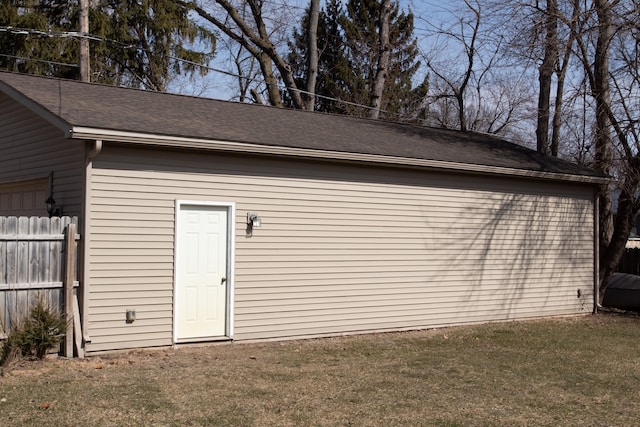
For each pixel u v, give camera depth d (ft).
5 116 39.60
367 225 40.42
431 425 21.90
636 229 116.06
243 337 35.94
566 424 22.49
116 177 31.83
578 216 51.83
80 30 61.72
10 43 72.69
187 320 34.24
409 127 54.60
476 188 45.70
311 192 38.22
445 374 29.60
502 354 35.04
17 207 39.17
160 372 28.17
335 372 29.35
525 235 48.44
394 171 41.65
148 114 35.83
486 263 46.24
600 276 55.21
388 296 41.34
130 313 32.17
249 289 36.09
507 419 22.80
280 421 21.79
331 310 39.09
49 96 35.14
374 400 24.67
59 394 23.94
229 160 35.27
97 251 31.30
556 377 29.66
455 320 44.57
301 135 39.70
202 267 34.68
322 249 38.65
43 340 29.14
